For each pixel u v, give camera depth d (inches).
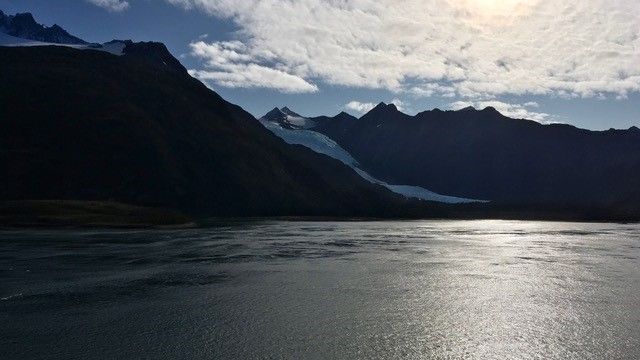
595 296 1323.8
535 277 1612.9
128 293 1327.5
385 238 3189.0
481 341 937.5
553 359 845.2
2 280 1491.1
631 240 3230.8
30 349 873.5
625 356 857.5
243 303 1220.5
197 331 983.6
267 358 837.8
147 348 881.5
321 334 971.3
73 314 1103.6
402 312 1144.8
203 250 2340.1
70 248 2357.3
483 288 1422.2
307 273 1665.8
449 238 3253.0
